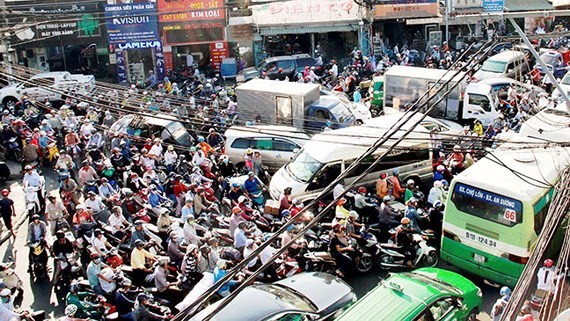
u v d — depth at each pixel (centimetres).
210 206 1922
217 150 2394
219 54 3872
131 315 1354
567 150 1719
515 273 1491
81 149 2336
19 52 3603
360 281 1636
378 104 3044
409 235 1650
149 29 3706
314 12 3875
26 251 1853
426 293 1262
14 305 1549
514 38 1241
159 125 2427
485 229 1529
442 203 1798
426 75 2792
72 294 1424
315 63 3728
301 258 1612
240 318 1201
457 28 4103
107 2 3675
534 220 1455
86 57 3872
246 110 2695
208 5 3738
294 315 1239
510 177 1544
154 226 1778
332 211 1869
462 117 2772
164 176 2130
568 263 1329
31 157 2389
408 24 4075
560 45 3897
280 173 2061
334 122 2536
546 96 2753
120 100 2631
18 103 2855
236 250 1595
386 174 1959
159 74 3800
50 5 3591
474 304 1357
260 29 3834
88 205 1808
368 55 3862
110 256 1549
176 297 1487
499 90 2770
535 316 1189
